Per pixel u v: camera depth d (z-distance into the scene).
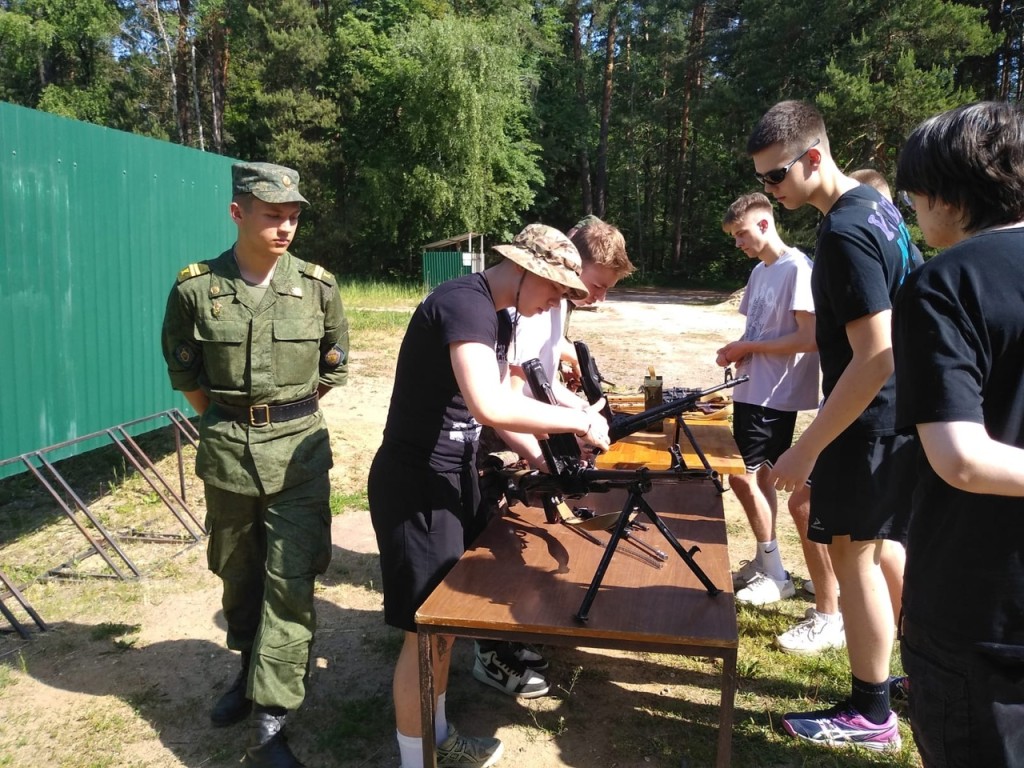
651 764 2.61
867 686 2.63
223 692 2.99
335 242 34.03
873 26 25.05
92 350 4.66
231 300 2.58
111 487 5.29
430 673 2.03
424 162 31.84
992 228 1.51
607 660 3.28
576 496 2.26
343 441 6.34
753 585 3.78
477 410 1.98
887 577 2.92
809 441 2.25
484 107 31.02
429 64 30.39
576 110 38.84
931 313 1.44
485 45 30.83
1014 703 1.47
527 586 2.11
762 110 28.14
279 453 2.58
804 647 3.31
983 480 1.36
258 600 2.80
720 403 3.80
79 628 3.46
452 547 2.29
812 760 2.60
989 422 1.46
